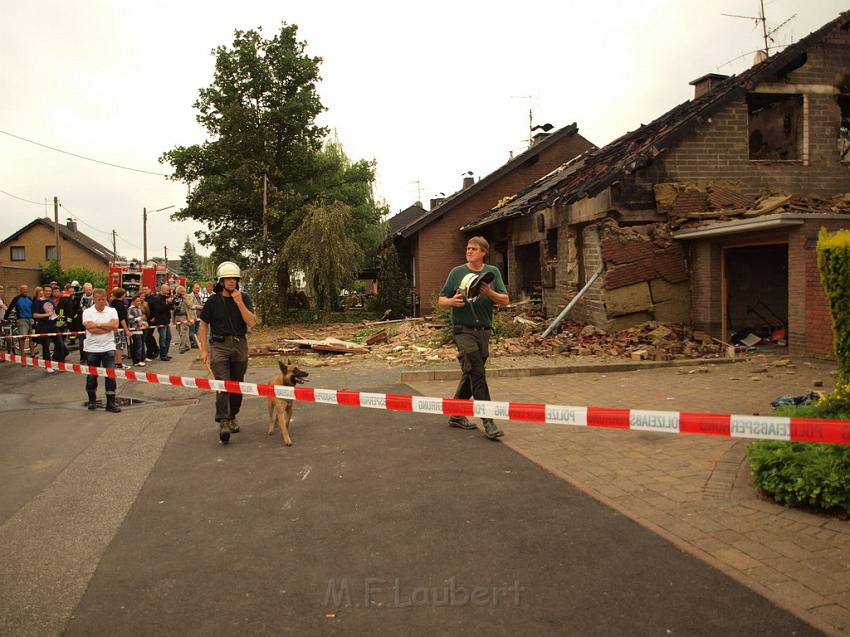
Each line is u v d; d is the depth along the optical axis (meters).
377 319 24.08
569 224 14.87
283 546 3.69
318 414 7.41
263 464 5.45
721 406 7.06
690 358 10.73
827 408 4.64
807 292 10.23
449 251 23.70
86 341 8.20
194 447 6.14
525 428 6.38
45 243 53.22
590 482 4.63
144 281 30.58
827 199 12.70
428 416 7.07
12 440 6.82
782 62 12.67
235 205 24.17
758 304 12.78
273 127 24.94
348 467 5.25
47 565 3.56
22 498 4.82
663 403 7.38
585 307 13.84
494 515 4.05
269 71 24.64
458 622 2.79
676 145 12.76
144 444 6.36
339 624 2.81
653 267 12.70
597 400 7.72
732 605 2.84
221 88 24.89
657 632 2.65
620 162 13.54
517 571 3.26
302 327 21.19
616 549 3.47
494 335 13.79
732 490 4.32
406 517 4.07
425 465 5.21
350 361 12.35
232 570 3.40
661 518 3.89
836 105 13.11
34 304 13.66
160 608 3.02
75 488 5.00
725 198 12.54
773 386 8.09
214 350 6.36
